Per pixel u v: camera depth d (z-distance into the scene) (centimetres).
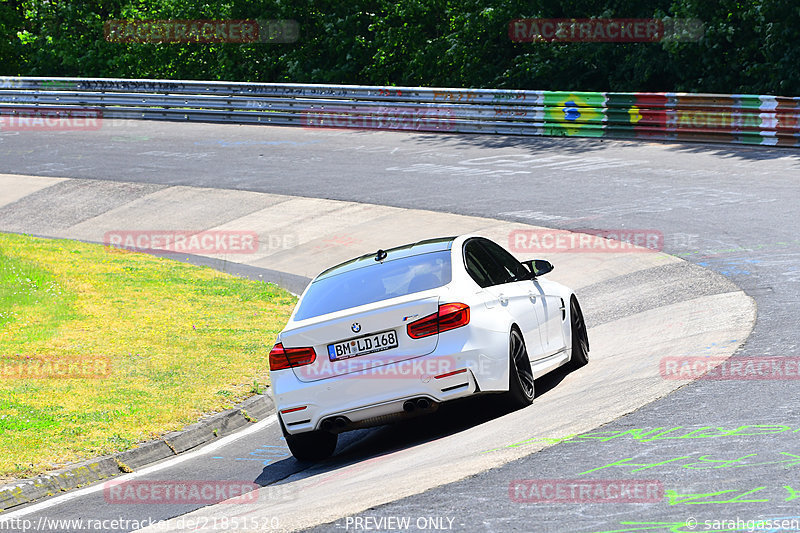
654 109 9056
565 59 12244
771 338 3203
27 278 5931
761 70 10512
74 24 17412
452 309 2673
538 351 3089
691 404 2495
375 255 3122
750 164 7500
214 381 3962
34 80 13050
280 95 11731
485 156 9075
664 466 2019
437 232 6681
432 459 2445
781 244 5072
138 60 16625
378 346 2670
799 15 9888
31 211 8762
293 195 8300
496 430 2638
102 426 3369
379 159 9388
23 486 2784
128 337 4741
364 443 3038
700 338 3438
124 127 12288
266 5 15100
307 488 2461
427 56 13688
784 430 2164
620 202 6788
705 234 5597
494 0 12850
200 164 9850
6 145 11631
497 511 1875
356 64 14912
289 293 5850
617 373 3133
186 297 5688
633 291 4741
